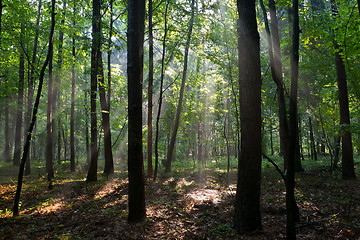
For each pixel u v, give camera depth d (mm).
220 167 16469
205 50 12672
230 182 10891
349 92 12359
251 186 5223
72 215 6773
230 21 11945
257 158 5234
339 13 9383
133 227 5617
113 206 7438
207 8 12969
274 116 16562
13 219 6379
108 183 11023
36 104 6684
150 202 7750
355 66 10492
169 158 14281
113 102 15141
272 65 5293
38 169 17578
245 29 5266
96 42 10586
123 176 13047
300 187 9594
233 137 15992
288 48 11828
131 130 5906
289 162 4199
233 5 11852
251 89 5211
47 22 11492
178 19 13789
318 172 13000
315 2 12562
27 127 14602
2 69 13805
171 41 14492
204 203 7445
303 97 14930
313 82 14664
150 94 12789
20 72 15500
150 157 12828
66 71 14695
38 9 14312
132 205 5945
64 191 9758
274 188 9500
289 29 10961
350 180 10555
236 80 12992
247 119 5238
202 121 19469
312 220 6051
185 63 14219
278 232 5262
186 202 7625
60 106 21109
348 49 9391
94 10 11891
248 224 5211
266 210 6766
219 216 6312
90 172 11617
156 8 14094
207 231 5406
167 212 6688
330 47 11602
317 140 17141
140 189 5984
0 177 13742
